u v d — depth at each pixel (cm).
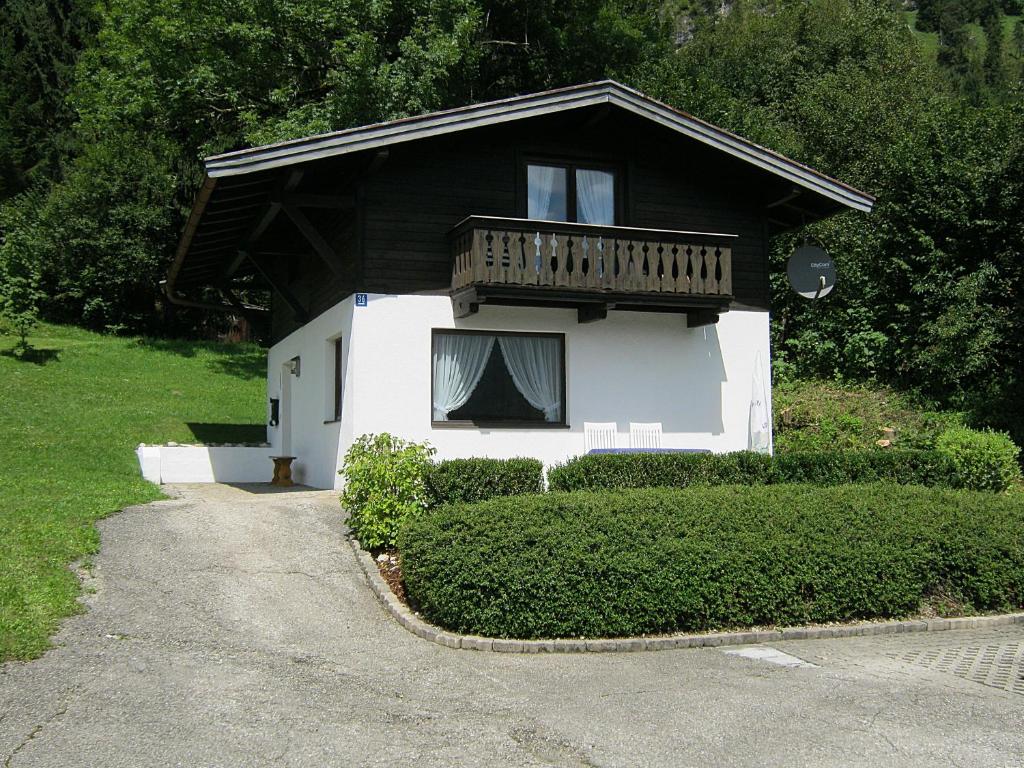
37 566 776
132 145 2838
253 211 1317
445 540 746
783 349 1980
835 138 2412
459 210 1277
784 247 1994
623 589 737
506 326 1287
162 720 518
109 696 553
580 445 1306
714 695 588
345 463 980
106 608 727
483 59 2650
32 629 651
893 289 1816
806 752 487
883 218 1872
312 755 475
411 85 2123
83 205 2827
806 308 1947
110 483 1320
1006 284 1695
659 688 605
